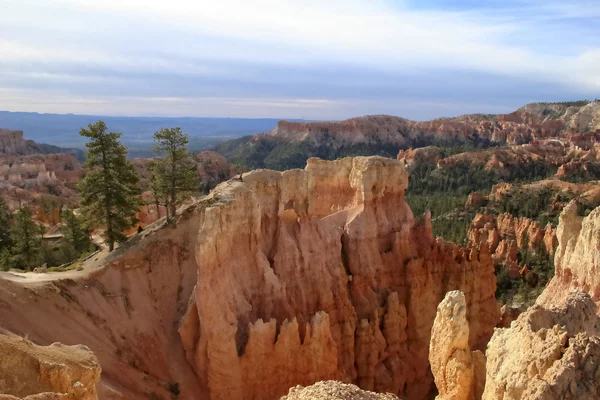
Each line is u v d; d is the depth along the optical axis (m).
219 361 30.89
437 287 44.50
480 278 45.44
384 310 40.88
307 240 39.72
